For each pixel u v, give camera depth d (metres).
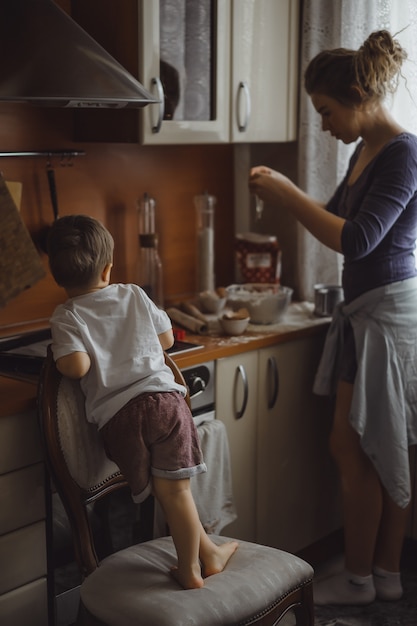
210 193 3.22
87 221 2.02
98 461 2.05
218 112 2.72
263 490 2.78
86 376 2.00
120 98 2.14
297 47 2.94
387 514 2.76
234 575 1.94
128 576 1.91
